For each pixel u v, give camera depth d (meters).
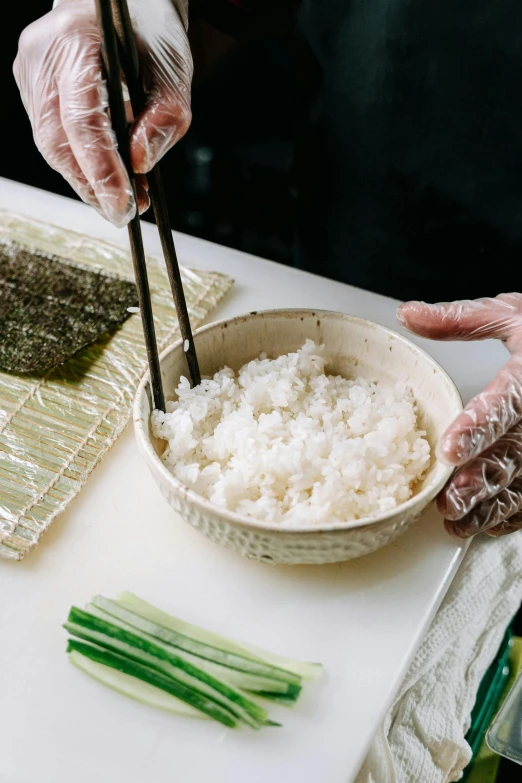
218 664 0.45
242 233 0.92
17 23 0.85
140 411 0.49
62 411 0.57
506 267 0.74
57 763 0.43
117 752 0.43
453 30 0.63
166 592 0.49
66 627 0.46
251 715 0.44
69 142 0.49
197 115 0.81
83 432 0.56
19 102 0.91
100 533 0.51
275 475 0.49
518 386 0.50
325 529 0.44
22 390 0.58
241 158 0.83
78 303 0.64
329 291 0.68
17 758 0.43
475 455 0.48
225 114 0.79
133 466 0.55
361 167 0.73
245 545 0.46
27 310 0.63
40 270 0.66
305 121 0.73
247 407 0.52
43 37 0.51
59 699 0.45
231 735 0.44
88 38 0.50
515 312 0.56
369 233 0.76
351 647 0.47
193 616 0.48
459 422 0.48
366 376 0.56
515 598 0.61
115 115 0.45
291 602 0.49
